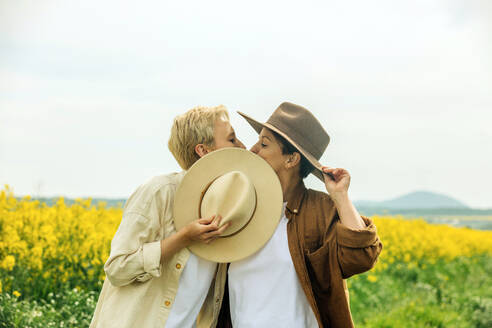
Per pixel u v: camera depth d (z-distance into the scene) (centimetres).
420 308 753
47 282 533
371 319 688
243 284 260
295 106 272
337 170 253
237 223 249
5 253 526
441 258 1332
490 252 1783
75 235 603
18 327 440
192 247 252
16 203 628
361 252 242
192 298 257
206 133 263
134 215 245
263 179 257
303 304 260
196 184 253
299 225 262
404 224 1433
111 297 247
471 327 711
